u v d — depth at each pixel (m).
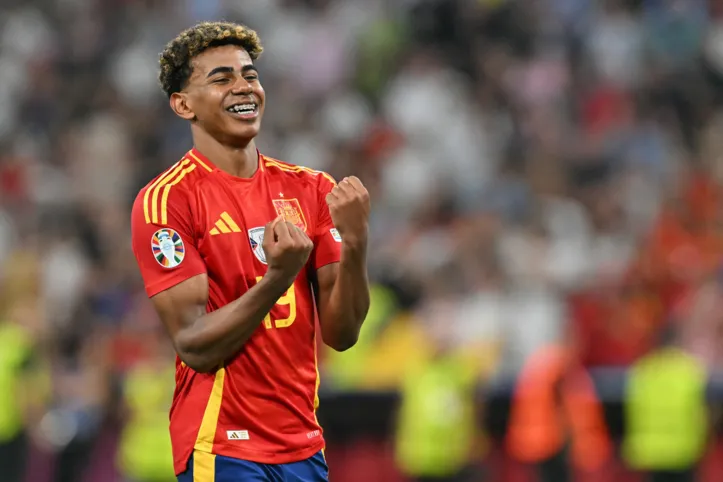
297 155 49.84
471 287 38.78
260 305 13.35
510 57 51.78
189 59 14.29
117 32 59.59
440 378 32.34
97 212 50.53
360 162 49.25
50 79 58.78
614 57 50.06
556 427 31.14
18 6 62.03
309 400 14.53
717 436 31.47
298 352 14.45
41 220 50.31
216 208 14.23
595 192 44.44
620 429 32.38
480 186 46.00
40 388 35.66
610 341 36.72
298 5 56.75
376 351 35.91
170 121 54.66
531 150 46.97
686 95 48.62
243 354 14.10
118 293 43.53
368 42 53.59
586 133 47.88
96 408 36.22
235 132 14.23
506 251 39.91
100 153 53.78
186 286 13.89
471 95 51.03
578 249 41.53
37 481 36.09
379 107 52.44
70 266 46.94
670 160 45.66
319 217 14.89
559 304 38.03
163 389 34.84
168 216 14.05
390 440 33.72
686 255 39.78
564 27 51.78
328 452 34.22
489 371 34.41
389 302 37.38
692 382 30.80
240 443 14.09
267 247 13.22
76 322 41.12
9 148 55.75
